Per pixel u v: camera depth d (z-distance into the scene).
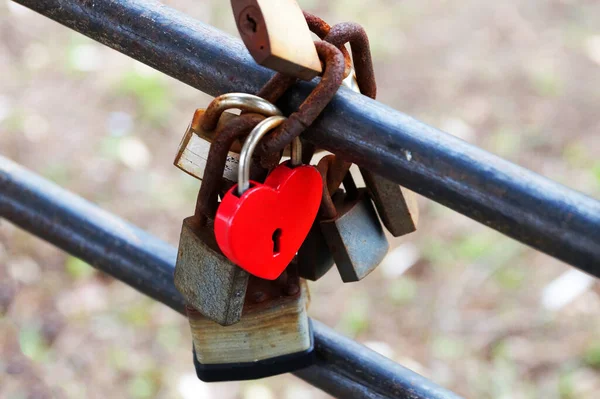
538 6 5.08
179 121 4.14
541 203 0.67
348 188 1.01
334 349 1.06
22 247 3.36
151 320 3.17
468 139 4.07
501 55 4.65
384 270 3.46
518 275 3.41
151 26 0.87
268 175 0.83
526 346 3.12
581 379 2.99
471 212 0.72
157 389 2.92
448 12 5.04
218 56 0.84
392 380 1.04
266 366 1.00
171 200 3.71
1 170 1.32
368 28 4.86
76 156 3.85
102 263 1.24
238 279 0.88
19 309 3.12
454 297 3.32
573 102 4.29
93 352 3.01
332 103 0.77
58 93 4.21
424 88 4.42
